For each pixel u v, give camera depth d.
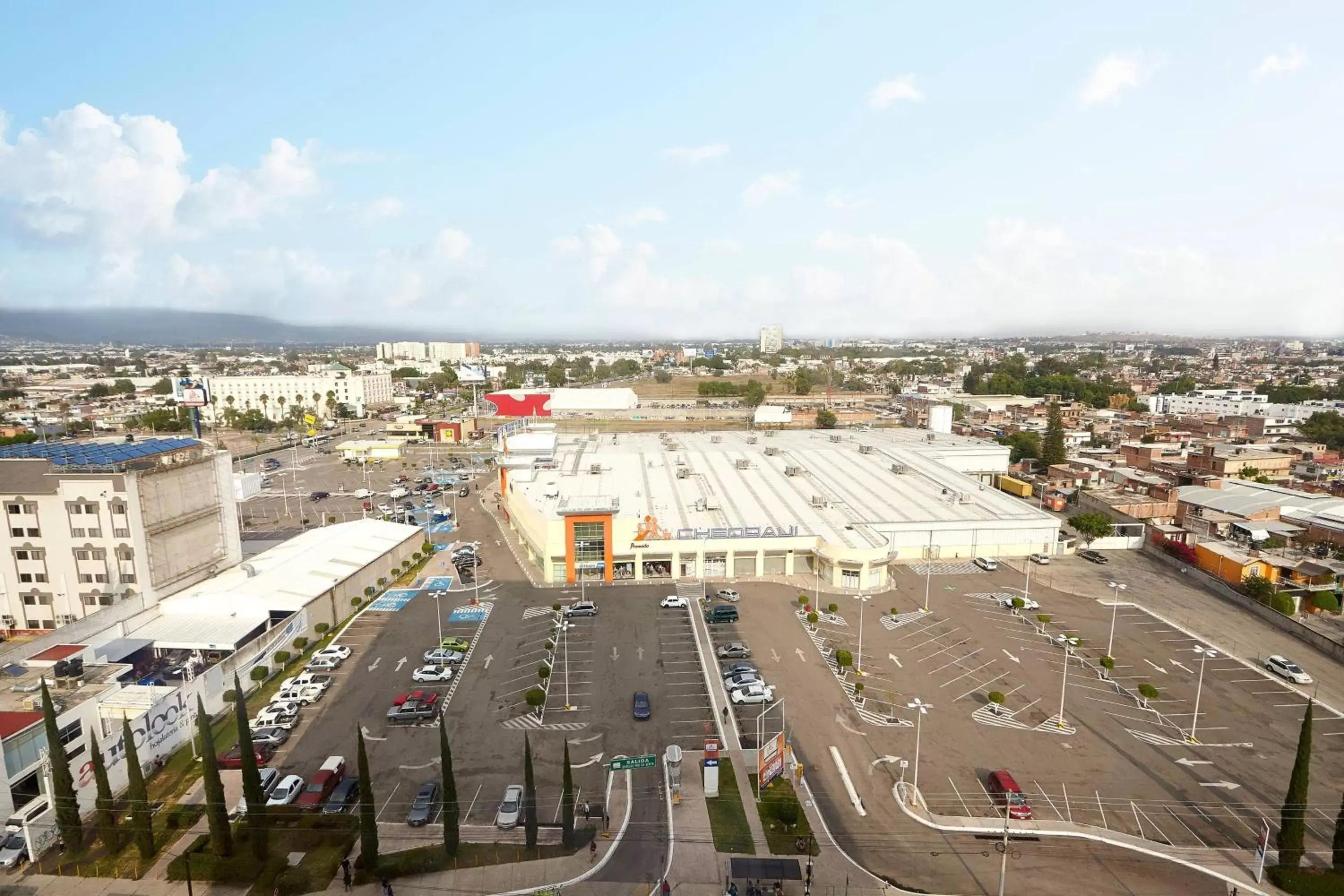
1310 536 115.75
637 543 104.62
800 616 91.88
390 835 51.72
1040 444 189.00
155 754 60.44
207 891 47.00
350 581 94.81
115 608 77.06
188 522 89.25
